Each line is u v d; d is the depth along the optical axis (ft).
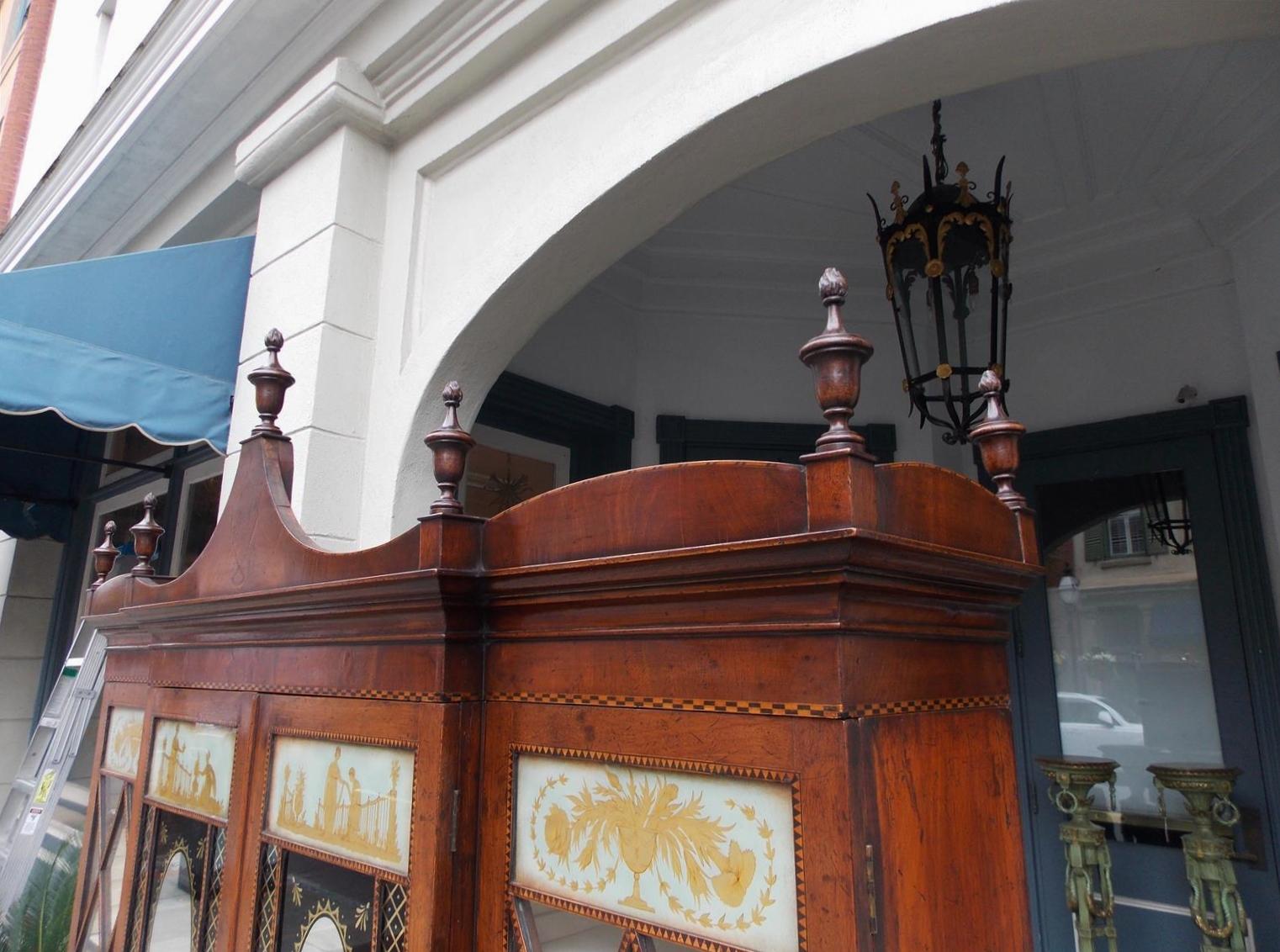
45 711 11.27
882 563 2.46
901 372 12.49
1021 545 3.25
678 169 6.76
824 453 2.47
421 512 8.13
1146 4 5.08
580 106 7.55
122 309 8.85
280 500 4.60
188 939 4.66
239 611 4.55
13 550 18.84
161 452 15.01
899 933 2.41
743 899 2.58
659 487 2.89
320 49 9.35
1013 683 11.35
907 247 7.59
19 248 15.44
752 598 2.64
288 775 4.21
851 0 5.74
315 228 8.80
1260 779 9.46
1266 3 5.05
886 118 9.78
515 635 3.40
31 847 8.71
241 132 10.87
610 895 2.95
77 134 12.57
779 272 12.60
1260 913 9.21
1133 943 9.98
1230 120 9.01
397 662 3.64
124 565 15.72
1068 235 11.17
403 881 3.38
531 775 3.32
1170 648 10.44
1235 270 10.16
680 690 2.83
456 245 8.45
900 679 2.65
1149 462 10.79
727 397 12.70
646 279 12.67
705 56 6.66
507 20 7.84
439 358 7.91
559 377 11.66
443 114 8.77
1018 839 3.05
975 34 5.41
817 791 2.43
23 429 15.64
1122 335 11.22
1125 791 10.46
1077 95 9.12
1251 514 9.91
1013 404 11.95
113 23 17.51
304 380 8.33
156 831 5.16
